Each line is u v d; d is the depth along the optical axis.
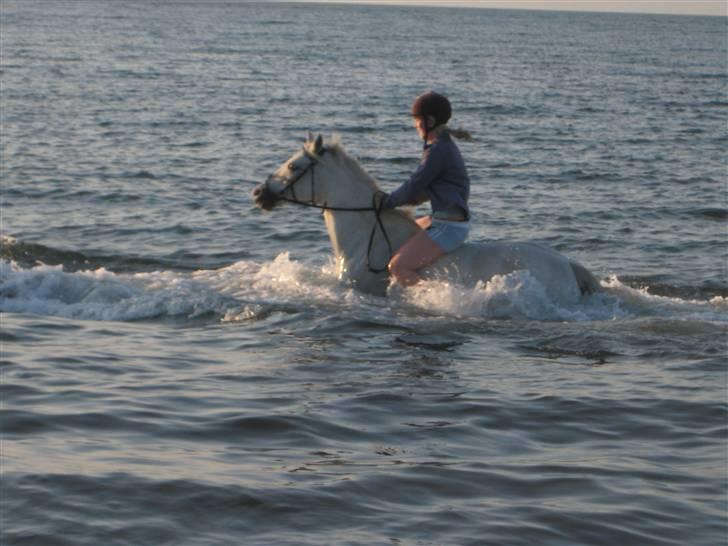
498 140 32.81
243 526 5.60
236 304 11.20
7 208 18.78
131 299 11.37
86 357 9.23
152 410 7.68
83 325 10.53
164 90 46.91
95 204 19.48
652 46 142.88
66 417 7.45
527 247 11.33
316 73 63.09
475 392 8.41
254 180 23.25
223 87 50.22
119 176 22.84
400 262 11.23
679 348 9.90
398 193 11.20
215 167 24.97
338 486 6.20
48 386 8.24
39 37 96.31
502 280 11.04
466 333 10.34
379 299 11.40
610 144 32.78
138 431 7.20
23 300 11.45
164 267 14.60
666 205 21.22
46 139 28.41
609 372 9.12
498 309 10.97
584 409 8.02
